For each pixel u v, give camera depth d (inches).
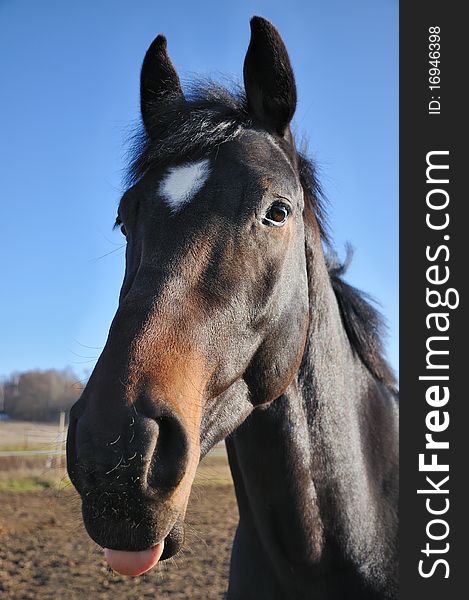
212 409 78.6
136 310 70.8
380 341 116.4
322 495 93.1
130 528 61.5
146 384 65.0
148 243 76.7
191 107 86.9
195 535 90.4
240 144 83.3
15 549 280.5
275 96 89.5
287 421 91.2
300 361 90.0
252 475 93.6
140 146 91.3
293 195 86.1
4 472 458.3
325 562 93.6
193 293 74.2
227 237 77.3
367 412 105.4
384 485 103.3
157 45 99.7
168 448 65.4
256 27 87.9
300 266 89.7
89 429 62.0
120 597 220.5
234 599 104.3
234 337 77.4
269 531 93.6
